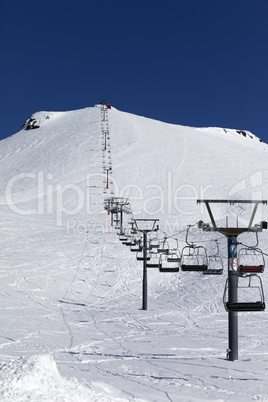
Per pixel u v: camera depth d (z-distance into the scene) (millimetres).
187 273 27984
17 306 20188
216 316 18297
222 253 30156
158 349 11359
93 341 12625
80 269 28250
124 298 23578
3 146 96625
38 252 31781
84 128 91250
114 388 5992
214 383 7336
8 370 4785
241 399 6176
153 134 85875
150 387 6582
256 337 13516
